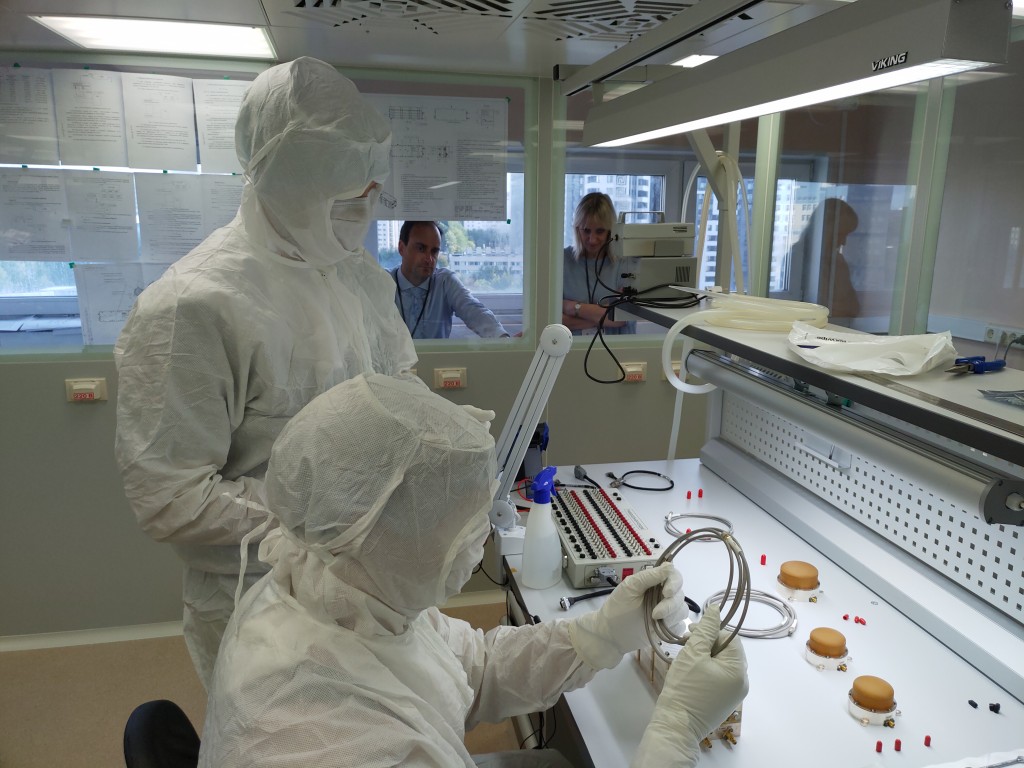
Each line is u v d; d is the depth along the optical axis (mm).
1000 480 943
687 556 1559
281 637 822
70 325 2377
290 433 826
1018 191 1852
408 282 2572
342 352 1475
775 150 2451
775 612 1362
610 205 2633
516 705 1199
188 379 1251
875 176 2293
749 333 1446
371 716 785
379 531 785
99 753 2025
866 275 2373
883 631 1297
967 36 684
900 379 1056
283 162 1246
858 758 1012
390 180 2479
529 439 1592
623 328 2752
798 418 1448
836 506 1606
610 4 1572
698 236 2027
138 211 2338
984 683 1158
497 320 2670
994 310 1963
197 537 1256
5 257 2295
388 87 2406
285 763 732
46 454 2398
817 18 881
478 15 1676
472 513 839
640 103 1462
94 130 2260
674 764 931
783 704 1122
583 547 1524
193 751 1013
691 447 2887
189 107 2291
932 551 1339
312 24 1805
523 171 2559
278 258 1378
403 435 789
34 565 2477
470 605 2783
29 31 1959
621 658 1229
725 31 1456
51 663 2428
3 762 1987
